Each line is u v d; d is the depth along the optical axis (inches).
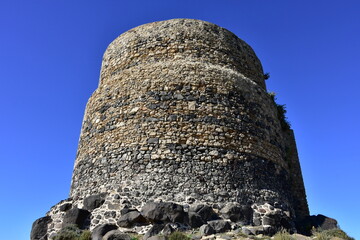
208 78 716.0
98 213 594.9
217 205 591.2
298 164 933.8
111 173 640.4
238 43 850.1
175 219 547.2
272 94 946.1
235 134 674.2
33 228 629.6
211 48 790.5
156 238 493.0
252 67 853.8
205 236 516.4
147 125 660.7
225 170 629.9
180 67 722.2
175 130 651.5
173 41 782.5
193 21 818.2
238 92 729.0
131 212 569.6
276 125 788.0
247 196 621.0
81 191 665.0
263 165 681.0
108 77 802.2
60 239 542.6
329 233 601.3
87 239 543.8
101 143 692.1
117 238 515.5
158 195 594.2
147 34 807.7
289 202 706.8
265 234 549.3
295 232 625.3
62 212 643.5
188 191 597.3
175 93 689.0
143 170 620.7
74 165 757.9
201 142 645.3
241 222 573.6
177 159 625.3
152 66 735.1
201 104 681.6
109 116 713.0
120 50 820.6
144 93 698.2
